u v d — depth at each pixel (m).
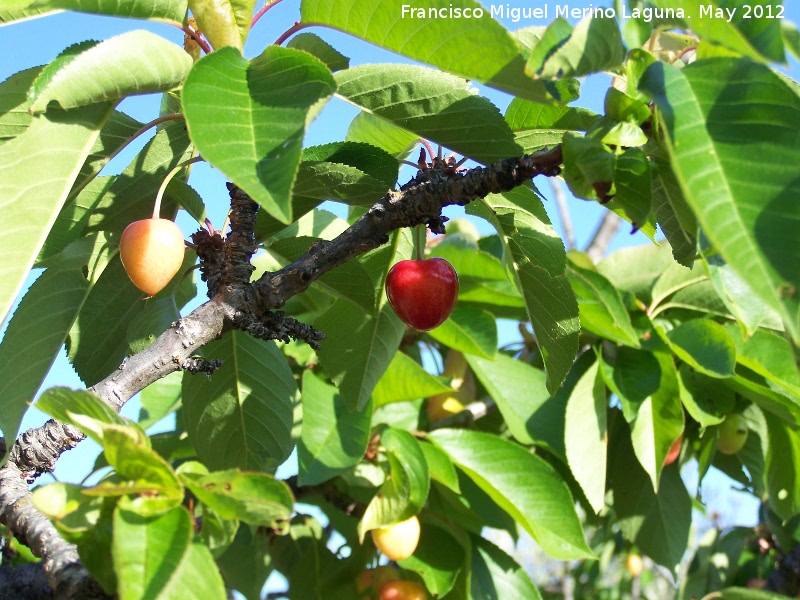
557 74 0.21
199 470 0.20
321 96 0.20
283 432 0.32
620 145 0.22
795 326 0.16
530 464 0.37
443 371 0.44
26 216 0.24
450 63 0.23
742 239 0.17
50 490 0.19
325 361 0.32
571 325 0.27
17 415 0.26
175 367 0.24
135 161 0.29
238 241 0.25
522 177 0.23
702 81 0.20
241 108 0.21
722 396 0.40
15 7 0.24
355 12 0.24
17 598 0.21
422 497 0.34
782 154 0.18
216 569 0.19
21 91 0.26
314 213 0.37
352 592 0.39
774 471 0.42
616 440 0.44
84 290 0.28
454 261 0.41
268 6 0.28
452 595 0.38
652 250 0.45
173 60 0.24
